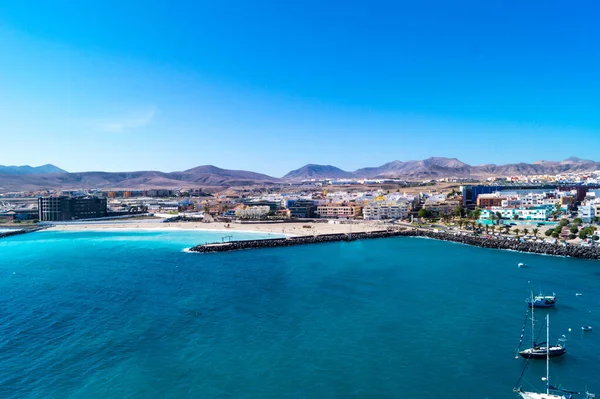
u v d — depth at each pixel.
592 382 76.81
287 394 73.50
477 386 75.94
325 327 104.12
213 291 136.25
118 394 73.94
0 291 139.12
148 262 188.00
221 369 82.75
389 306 119.88
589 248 192.25
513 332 100.00
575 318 108.56
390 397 72.56
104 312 116.25
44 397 73.44
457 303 121.88
